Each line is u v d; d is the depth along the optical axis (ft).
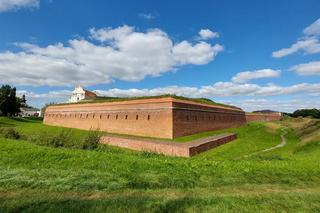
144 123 112.57
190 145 72.64
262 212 19.54
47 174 26.55
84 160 33.42
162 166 32.22
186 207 19.80
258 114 255.09
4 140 47.80
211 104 153.38
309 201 22.22
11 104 249.96
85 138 52.49
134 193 22.82
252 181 27.86
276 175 30.12
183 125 109.29
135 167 31.27
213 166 33.30
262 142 112.78
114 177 26.58
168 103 103.86
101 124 139.74
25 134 68.80
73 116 169.17
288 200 22.24
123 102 127.54
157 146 76.43
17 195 21.21
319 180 29.40
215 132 134.82
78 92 278.05
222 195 23.13
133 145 83.51
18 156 33.76
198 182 26.71
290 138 128.98
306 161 39.04
